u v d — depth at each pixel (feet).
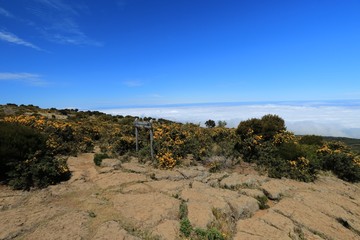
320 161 42.42
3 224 17.84
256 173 36.29
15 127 29.73
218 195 25.58
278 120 47.50
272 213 23.04
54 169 27.61
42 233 17.11
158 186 27.43
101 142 50.55
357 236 20.93
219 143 45.01
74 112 134.41
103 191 25.76
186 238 17.65
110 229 17.88
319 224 21.85
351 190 34.76
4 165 26.73
